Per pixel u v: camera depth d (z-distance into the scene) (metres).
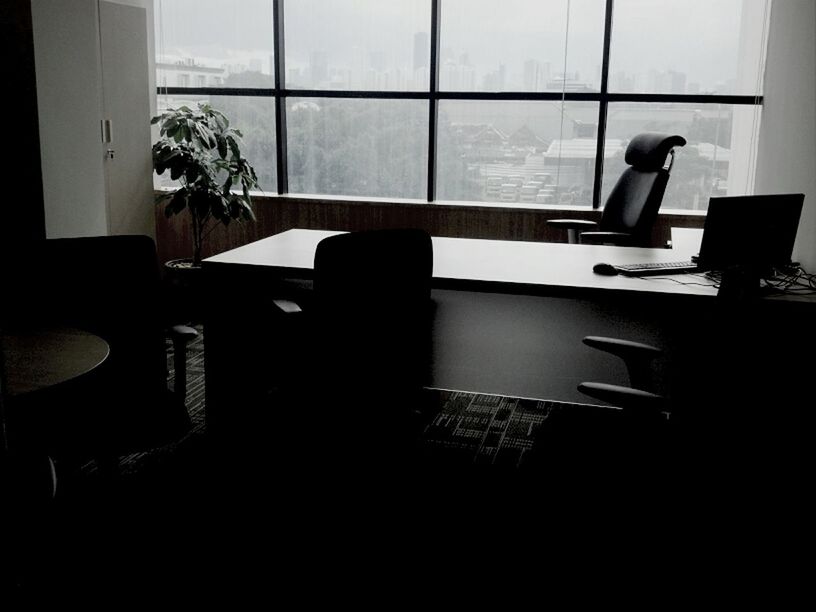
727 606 1.62
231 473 3.30
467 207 6.22
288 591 2.49
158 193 6.64
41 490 1.78
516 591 2.48
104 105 5.44
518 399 4.29
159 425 2.48
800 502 1.63
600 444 2.22
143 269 2.72
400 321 2.63
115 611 2.36
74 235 5.11
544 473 3.34
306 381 2.73
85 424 2.41
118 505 3.01
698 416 1.77
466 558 2.69
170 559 2.66
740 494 1.69
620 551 1.88
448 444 3.66
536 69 6.11
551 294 3.15
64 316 2.63
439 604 2.42
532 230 6.15
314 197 6.55
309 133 6.64
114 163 5.55
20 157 4.76
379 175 6.59
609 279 3.26
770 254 3.27
